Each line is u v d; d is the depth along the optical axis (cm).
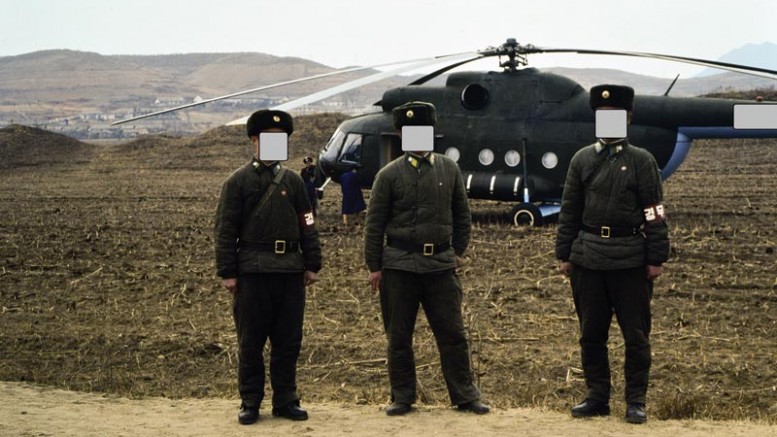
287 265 867
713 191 3219
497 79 2389
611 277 858
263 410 918
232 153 5550
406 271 875
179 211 3067
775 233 2200
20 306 1597
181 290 1689
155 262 2017
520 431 804
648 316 863
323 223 2588
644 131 2283
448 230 886
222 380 1166
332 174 2564
